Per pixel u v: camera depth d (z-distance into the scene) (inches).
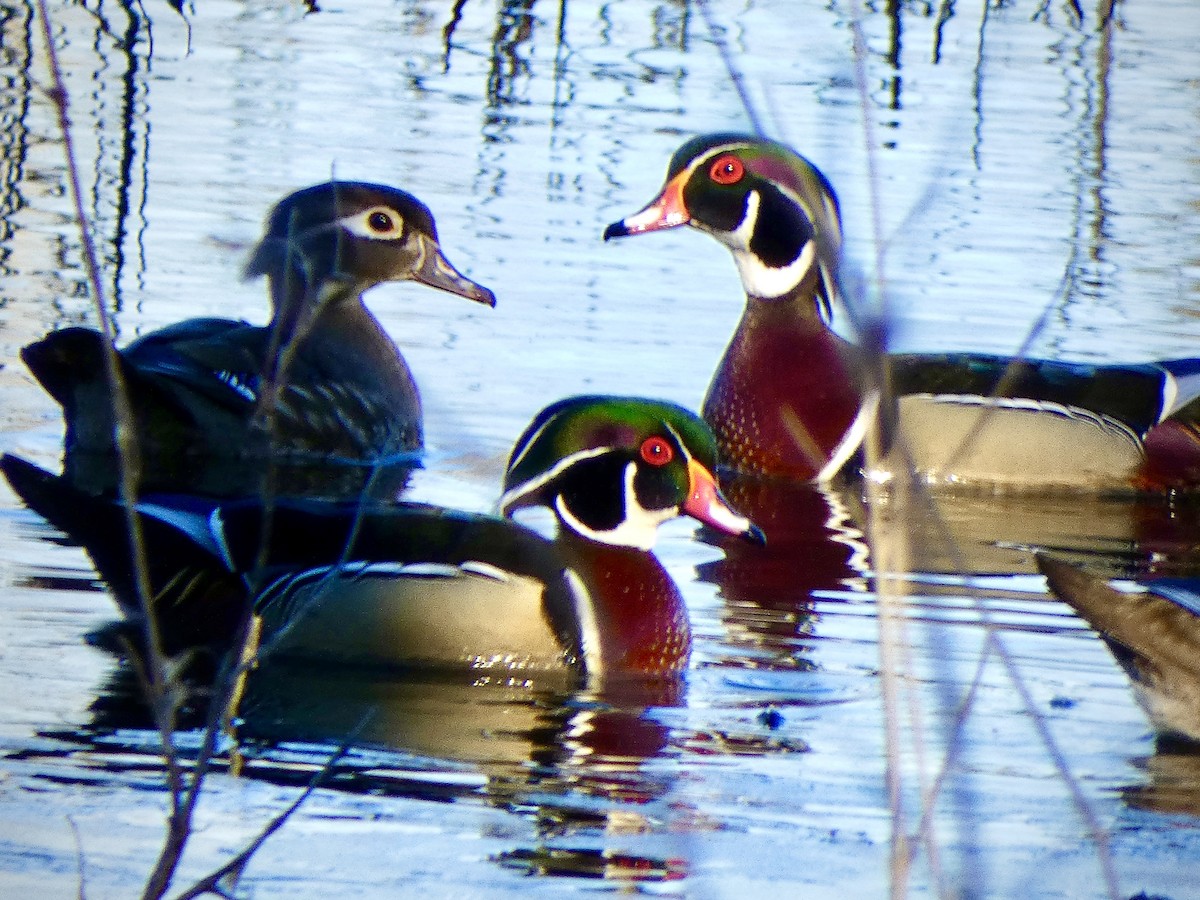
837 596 474.6
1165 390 619.2
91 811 335.9
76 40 962.7
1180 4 1094.4
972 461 606.2
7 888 305.6
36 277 674.2
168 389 561.9
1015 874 327.3
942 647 296.5
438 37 1007.6
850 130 855.1
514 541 431.8
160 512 429.7
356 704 402.3
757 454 609.0
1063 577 404.2
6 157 792.3
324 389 593.0
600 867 323.0
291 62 955.3
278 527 429.4
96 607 436.1
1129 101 928.9
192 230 719.7
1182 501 612.4
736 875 321.7
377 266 620.1
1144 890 322.7
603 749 377.7
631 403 446.0
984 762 377.1
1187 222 781.3
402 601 422.6
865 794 358.3
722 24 1030.4
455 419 593.9
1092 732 393.7
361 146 827.4
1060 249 748.0
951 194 794.8
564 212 766.5
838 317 642.8
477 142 843.4
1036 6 1075.3
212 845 325.1
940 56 983.6
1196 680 386.3
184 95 890.1
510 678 422.6
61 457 560.4
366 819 339.6
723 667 426.9
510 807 346.6
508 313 677.3
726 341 661.9
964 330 666.2
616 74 944.9
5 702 382.3
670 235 767.7
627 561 436.5
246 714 389.7
